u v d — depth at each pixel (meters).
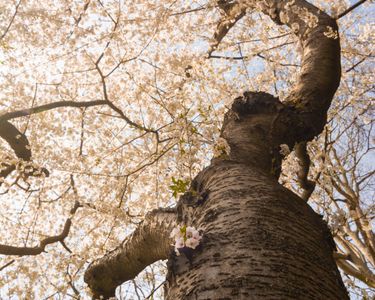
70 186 5.83
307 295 1.26
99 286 3.21
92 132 6.14
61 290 5.05
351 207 6.94
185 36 6.72
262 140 2.54
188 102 5.31
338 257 7.20
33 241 6.06
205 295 1.27
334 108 7.41
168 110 4.95
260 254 1.39
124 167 5.96
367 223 7.02
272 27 6.90
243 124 2.67
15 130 4.96
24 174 5.46
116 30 5.53
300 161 4.07
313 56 3.58
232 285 1.27
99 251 5.45
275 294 1.22
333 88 3.35
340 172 7.61
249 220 1.57
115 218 5.58
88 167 5.53
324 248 1.60
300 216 1.71
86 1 5.72
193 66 5.56
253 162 2.34
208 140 3.99
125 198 5.89
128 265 2.95
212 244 1.50
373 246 7.08
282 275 1.30
